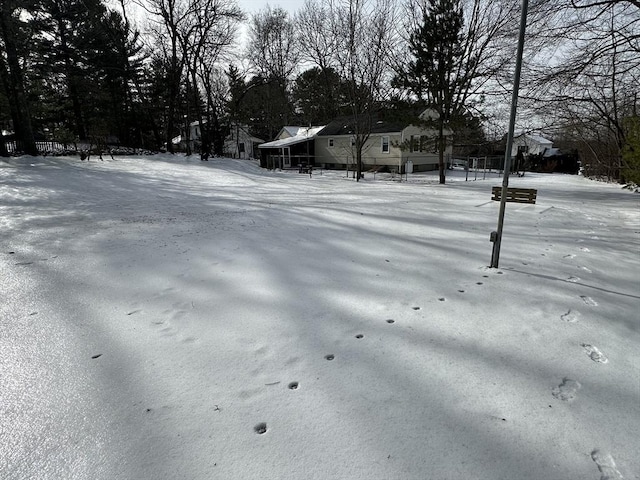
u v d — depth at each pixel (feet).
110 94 101.86
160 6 81.05
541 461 4.65
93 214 22.94
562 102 33.19
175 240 16.29
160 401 5.76
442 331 8.14
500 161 100.89
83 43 90.74
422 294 10.30
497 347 7.48
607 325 8.52
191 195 34.58
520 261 13.80
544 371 6.65
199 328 8.21
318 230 18.71
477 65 60.39
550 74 30.14
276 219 21.77
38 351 7.22
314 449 4.81
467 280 11.55
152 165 65.31
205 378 6.37
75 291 10.37
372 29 62.44
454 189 47.19
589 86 31.30
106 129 100.32
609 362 6.97
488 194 39.86
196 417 5.40
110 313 8.96
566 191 46.29
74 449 4.80
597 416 5.48
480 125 60.08
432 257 14.08
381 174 83.92
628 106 35.81
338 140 98.68
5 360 6.89
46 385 6.16
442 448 4.84
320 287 10.73
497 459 4.67
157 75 118.32
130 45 104.37
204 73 99.30
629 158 38.60
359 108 68.28
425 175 82.17
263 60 124.36
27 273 11.80
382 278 11.57
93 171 50.60
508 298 10.09
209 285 10.85
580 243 17.11
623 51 27.40
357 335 7.91
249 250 14.67
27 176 40.37
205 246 15.26
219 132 105.81
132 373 6.51
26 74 73.97
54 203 26.68
